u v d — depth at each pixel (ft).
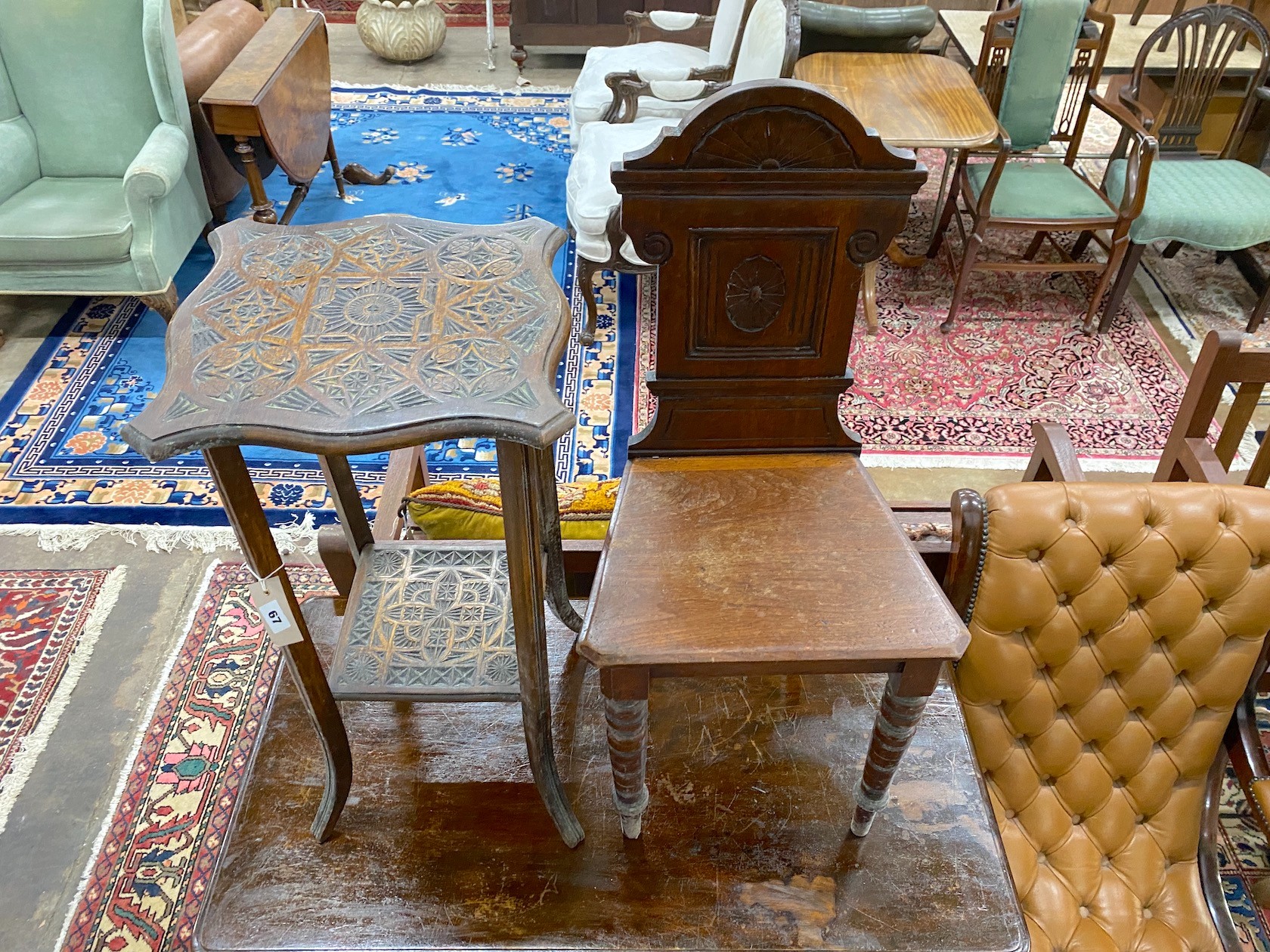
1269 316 11.60
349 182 14.20
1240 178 10.88
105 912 5.86
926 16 11.87
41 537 8.42
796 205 4.12
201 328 3.52
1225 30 10.79
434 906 4.52
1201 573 4.76
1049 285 12.30
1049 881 5.09
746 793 5.00
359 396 3.16
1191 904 5.11
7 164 10.35
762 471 4.74
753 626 3.80
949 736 5.29
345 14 20.84
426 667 4.32
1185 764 5.18
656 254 4.27
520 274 3.90
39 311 11.37
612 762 4.17
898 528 4.31
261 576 3.70
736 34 11.14
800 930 4.45
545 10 16.71
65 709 7.06
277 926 4.45
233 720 6.98
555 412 3.08
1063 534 4.75
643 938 4.42
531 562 3.63
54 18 10.16
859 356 10.94
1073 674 4.99
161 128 10.62
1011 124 11.19
